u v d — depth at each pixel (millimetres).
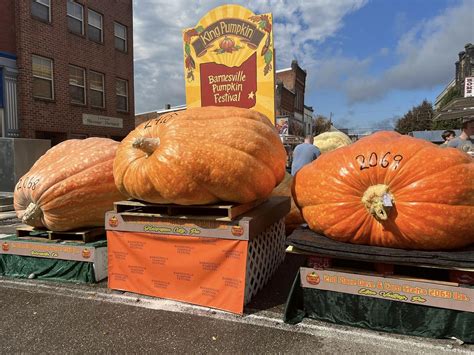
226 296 3283
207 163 3121
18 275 4242
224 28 6668
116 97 17797
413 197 2695
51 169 4035
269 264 4023
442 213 2637
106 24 17000
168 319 3168
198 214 3480
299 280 3125
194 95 6980
